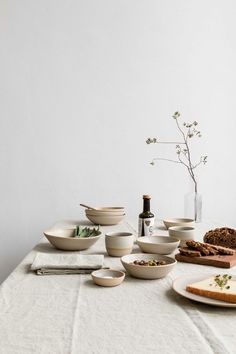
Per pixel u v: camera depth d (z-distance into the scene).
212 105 3.16
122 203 3.16
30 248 3.16
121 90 3.12
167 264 1.38
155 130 3.15
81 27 3.10
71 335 0.91
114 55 3.12
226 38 3.15
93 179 3.15
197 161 3.17
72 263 1.42
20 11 3.08
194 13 3.13
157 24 3.12
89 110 3.12
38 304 1.10
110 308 1.07
